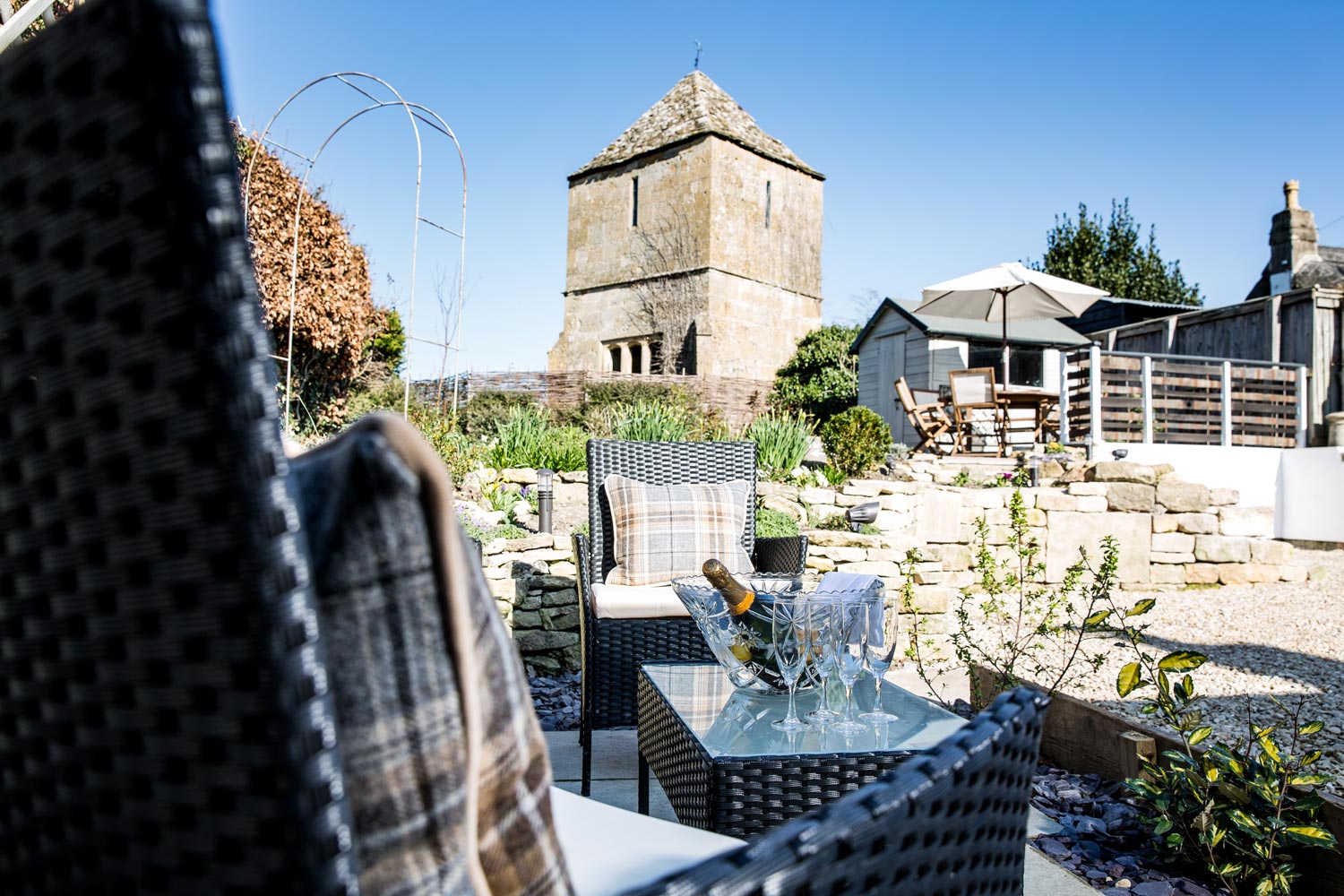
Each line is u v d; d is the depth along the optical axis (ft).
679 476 13.79
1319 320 40.42
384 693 1.69
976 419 42.93
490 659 1.94
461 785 1.79
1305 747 11.66
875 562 18.83
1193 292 97.50
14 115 1.64
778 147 85.40
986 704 12.77
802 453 29.66
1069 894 7.48
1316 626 20.30
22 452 1.75
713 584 7.29
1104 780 9.96
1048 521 25.48
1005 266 43.11
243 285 1.49
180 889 1.67
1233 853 7.64
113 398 1.57
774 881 2.24
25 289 1.68
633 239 83.92
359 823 1.70
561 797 4.30
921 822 2.64
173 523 1.53
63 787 1.82
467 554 1.89
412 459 1.70
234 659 1.48
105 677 1.68
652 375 64.80
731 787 5.85
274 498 1.48
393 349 55.01
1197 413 38.01
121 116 1.46
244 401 1.46
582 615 11.23
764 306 82.58
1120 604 23.34
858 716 7.02
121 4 1.42
